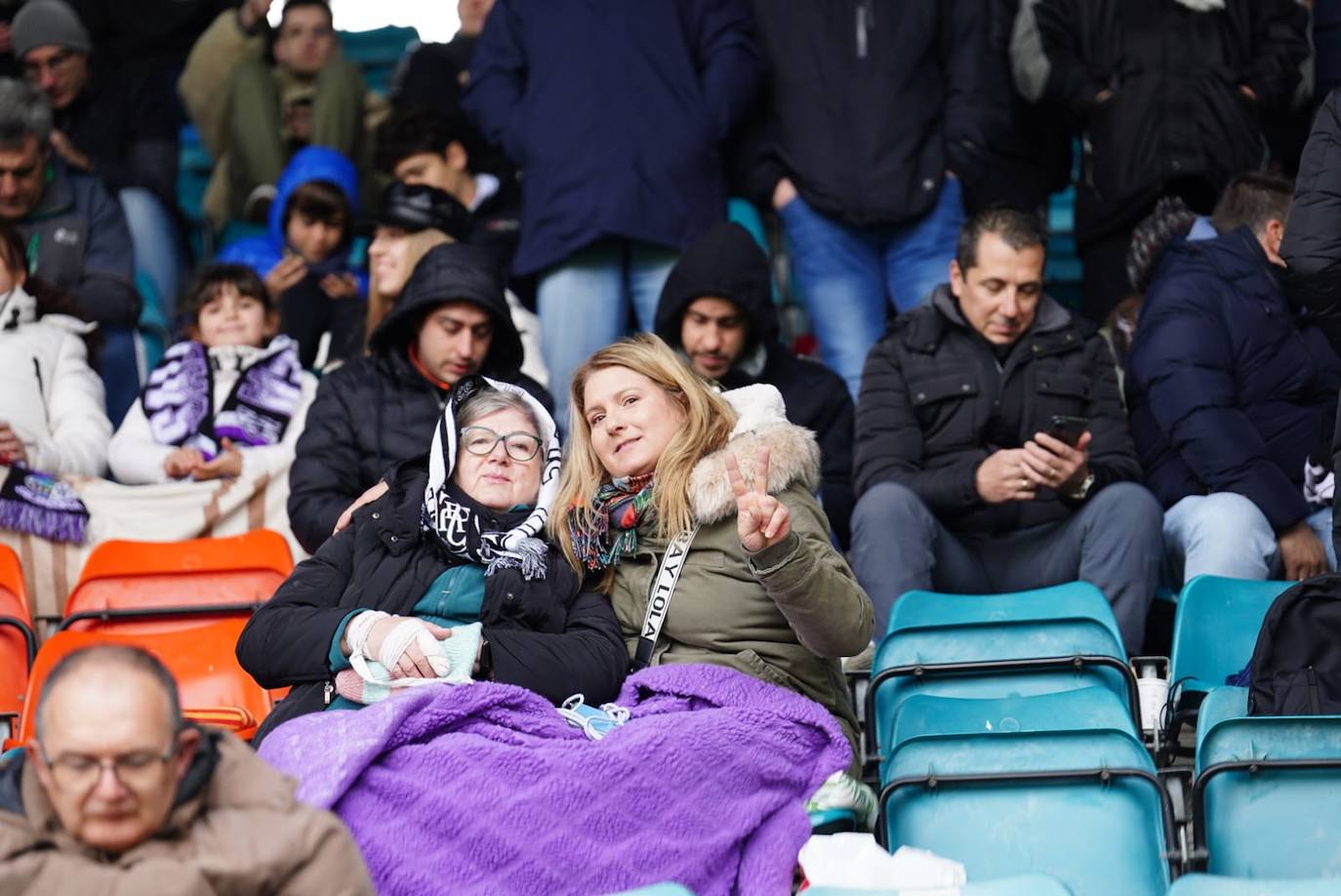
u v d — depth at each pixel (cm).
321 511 1302
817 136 1680
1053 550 1322
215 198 1980
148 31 2044
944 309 1405
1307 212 1132
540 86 1678
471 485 992
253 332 1505
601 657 955
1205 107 1631
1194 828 917
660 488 994
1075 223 1706
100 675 686
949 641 1112
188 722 719
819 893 751
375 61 2298
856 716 1095
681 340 1441
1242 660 1134
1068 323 1402
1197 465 1341
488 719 884
